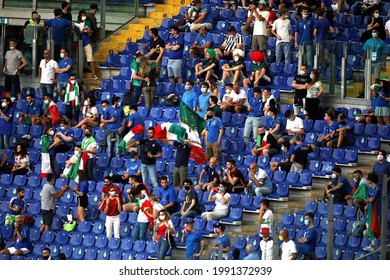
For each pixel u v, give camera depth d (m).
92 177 128.12
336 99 129.50
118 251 120.19
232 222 119.06
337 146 124.75
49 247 123.06
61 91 136.38
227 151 126.88
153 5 144.88
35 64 138.50
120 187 125.44
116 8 144.25
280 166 122.88
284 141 124.44
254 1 139.00
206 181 122.38
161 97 134.38
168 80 136.38
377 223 113.94
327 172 122.50
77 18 142.00
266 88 128.25
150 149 124.19
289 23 135.00
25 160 131.38
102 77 140.00
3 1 145.12
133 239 120.12
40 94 136.88
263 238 112.88
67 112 134.12
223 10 141.00
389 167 119.81
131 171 125.94
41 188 129.75
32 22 139.25
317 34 135.38
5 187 130.50
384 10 141.62
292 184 121.62
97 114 133.38
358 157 124.56
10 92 138.75
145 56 136.25
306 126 127.12
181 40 136.25
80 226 123.94
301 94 128.25
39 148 133.38
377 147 124.50
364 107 128.75
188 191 120.38
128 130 128.50
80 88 134.88
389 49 129.62
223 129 126.69
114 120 129.50
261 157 124.31
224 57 135.38
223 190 119.56
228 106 129.50
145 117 132.50
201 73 133.25
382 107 126.44
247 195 120.19
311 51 130.25
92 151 127.88
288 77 132.12
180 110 124.06
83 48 139.25
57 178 129.38
